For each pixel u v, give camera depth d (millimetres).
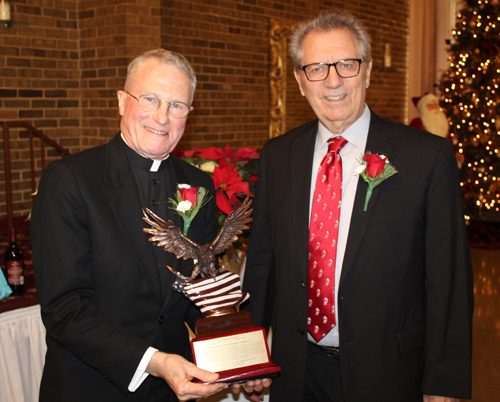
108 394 1275
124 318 1263
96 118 4426
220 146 5477
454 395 1283
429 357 1309
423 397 1370
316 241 1395
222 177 1637
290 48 1477
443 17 8055
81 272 1216
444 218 1307
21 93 4129
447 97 6035
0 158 4039
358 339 1323
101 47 4305
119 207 1276
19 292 1984
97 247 1243
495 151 5672
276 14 5922
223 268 1830
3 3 3521
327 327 1376
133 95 1277
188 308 1455
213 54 5285
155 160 1371
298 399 1425
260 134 5949
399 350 1326
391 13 7621
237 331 1265
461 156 5949
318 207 1410
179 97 1275
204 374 1127
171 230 1240
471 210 5883
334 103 1375
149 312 1291
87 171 1279
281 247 1479
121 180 1303
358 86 1371
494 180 5688
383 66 7453
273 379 1493
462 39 5879
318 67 1376
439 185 1314
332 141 1445
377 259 1313
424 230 1348
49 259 1200
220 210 1680
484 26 5652
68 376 1264
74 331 1172
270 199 1552
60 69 4359
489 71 5648
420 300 1377
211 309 1285
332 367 1419
